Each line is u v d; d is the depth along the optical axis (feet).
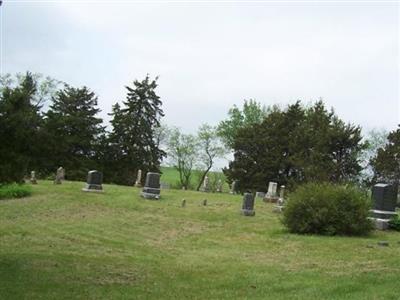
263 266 48.52
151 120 220.02
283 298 32.81
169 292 34.81
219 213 93.86
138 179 151.33
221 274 42.96
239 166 185.98
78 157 201.05
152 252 57.98
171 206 99.66
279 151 180.04
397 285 36.19
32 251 52.19
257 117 240.53
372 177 158.10
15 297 30.66
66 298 31.40
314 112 178.40
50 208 91.35
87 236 67.26
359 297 32.42
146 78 220.43
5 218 79.51
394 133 164.76
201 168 239.09
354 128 154.71
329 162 146.61
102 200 101.60
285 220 75.87
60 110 207.92
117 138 211.82
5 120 40.45
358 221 72.38
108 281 37.70
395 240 68.85
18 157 41.19
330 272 44.19
